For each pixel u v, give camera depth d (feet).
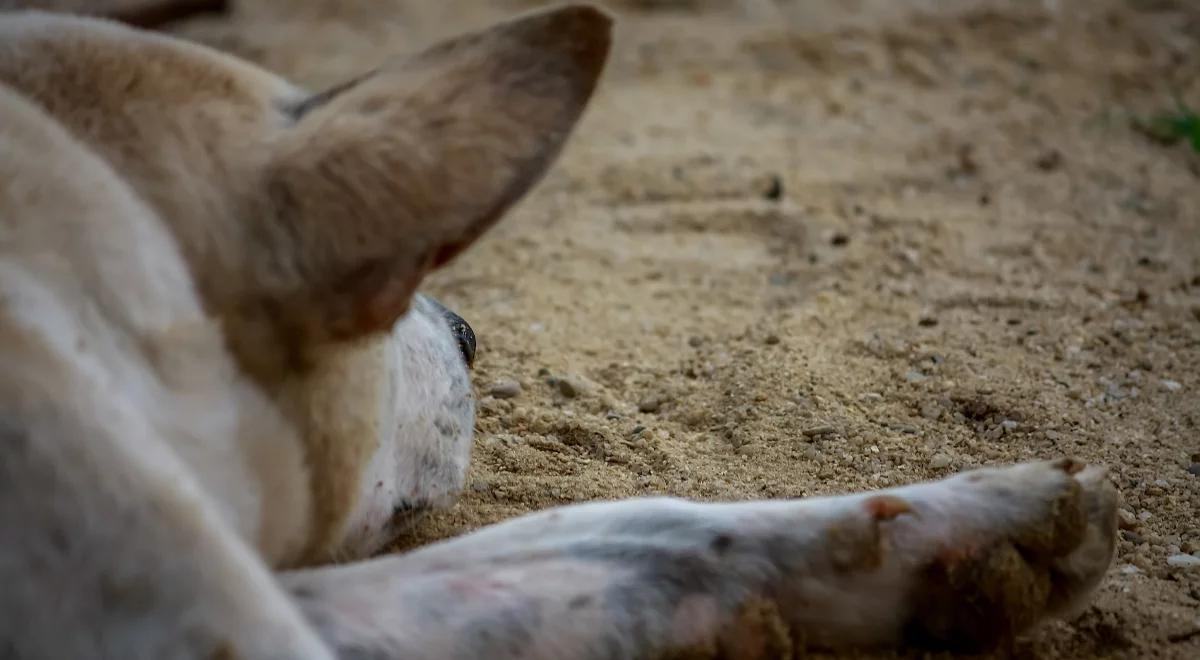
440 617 11.29
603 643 11.44
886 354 21.07
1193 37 44.06
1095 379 20.12
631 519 12.28
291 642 8.85
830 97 38.68
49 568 8.61
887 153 33.63
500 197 10.50
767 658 11.87
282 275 10.57
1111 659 12.85
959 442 18.08
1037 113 36.81
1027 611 12.32
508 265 26.48
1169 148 33.88
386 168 10.40
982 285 24.41
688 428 18.94
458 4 52.13
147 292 10.08
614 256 26.81
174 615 8.68
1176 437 18.22
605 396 19.76
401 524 14.29
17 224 9.71
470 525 15.75
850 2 49.55
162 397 9.95
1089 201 29.63
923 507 12.34
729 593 11.84
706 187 30.99
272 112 11.37
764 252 26.96
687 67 41.98
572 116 10.65
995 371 20.33
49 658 8.54
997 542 12.17
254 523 10.68
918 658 12.39
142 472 8.95
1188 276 24.73
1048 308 23.11
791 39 44.01
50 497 8.71
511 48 10.78
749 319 23.07
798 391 19.60
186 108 11.00
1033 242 26.78
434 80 10.75
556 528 12.30
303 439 11.23
